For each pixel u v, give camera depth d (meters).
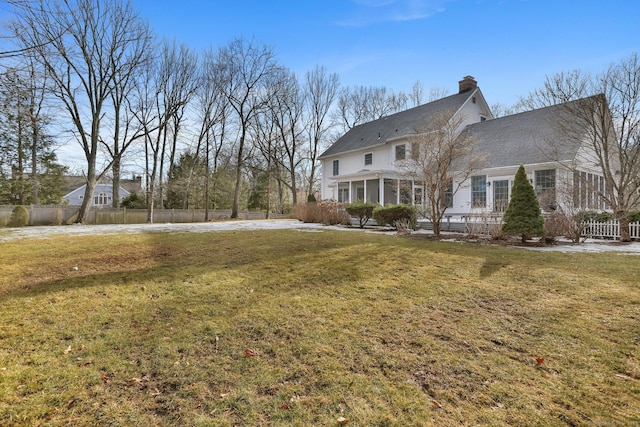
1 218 19.05
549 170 13.62
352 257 6.71
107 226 16.30
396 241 9.00
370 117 35.69
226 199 35.41
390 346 3.04
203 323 3.51
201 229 13.27
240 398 2.28
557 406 2.19
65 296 4.31
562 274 5.34
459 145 10.80
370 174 19.25
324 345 3.05
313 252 7.24
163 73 23.98
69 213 21.47
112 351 2.90
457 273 5.50
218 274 5.44
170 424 2.01
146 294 4.45
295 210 22.50
